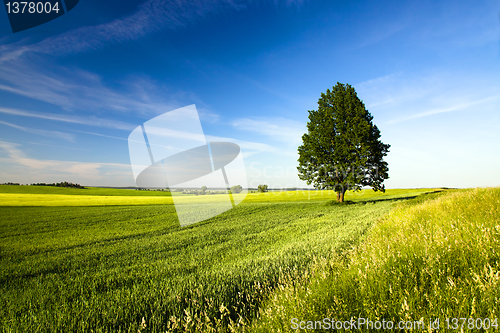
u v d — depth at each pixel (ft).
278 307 8.32
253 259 19.80
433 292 7.59
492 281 7.12
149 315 10.64
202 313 9.91
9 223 71.15
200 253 26.18
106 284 16.74
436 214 24.94
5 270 24.38
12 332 9.98
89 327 9.96
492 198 26.30
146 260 24.85
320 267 12.96
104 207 117.19
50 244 41.47
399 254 12.12
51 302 13.74
